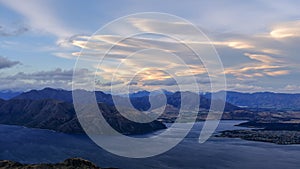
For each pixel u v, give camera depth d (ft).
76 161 297.74
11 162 295.07
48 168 279.08
